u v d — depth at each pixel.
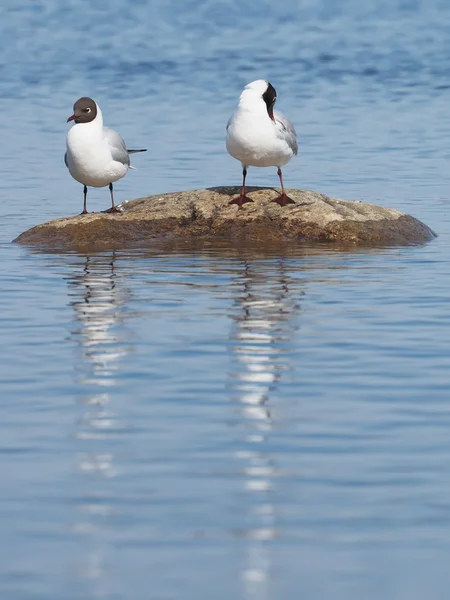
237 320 14.33
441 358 12.77
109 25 48.88
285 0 54.34
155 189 24.14
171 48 44.41
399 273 17.02
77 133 19.61
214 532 8.72
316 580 8.07
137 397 11.57
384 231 19.62
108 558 8.36
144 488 9.46
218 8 52.41
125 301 15.38
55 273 17.19
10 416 11.05
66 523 8.88
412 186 24.16
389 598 7.85
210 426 10.79
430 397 11.53
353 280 16.53
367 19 50.75
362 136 30.00
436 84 38.16
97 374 12.29
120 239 19.58
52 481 9.60
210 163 26.75
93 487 9.48
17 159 27.42
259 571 8.18
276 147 19.11
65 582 8.05
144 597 7.88
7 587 8.00
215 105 34.59
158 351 13.07
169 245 19.23
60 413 11.13
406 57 42.97
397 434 10.58
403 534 8.68
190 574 8.15
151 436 10.55
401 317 14.46
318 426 10.78
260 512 9.04
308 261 17.86
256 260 17.95
